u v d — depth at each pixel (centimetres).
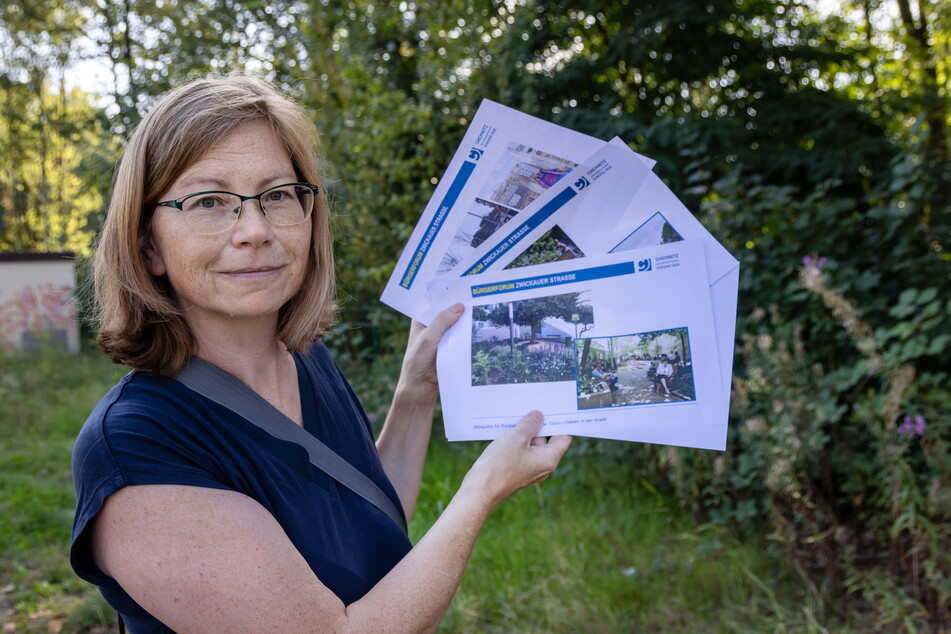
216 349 112
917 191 361
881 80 642
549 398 128
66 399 838
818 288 310
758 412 340
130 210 103
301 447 110
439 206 137
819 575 309
